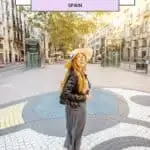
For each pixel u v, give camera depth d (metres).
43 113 6.50
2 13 40.31
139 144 4.38
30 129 5.27
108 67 27.14
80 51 3.34
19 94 9.27
